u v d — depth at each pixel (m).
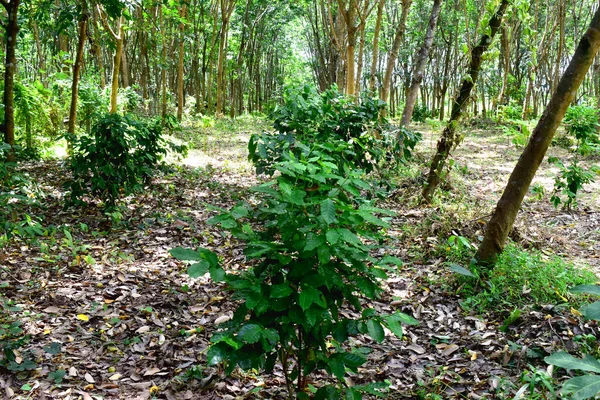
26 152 8.63
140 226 6.20
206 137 14.95
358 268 2.31
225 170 10.05
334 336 2.34
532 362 3.45
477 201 6.88
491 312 4.20
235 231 2.42
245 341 2.10
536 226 6.48
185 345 3.68
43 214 6.31
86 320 3.94
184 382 3.21
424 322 4.12
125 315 4.07
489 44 6.63
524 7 6.18
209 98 23.61
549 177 10.07
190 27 20.34
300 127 6.00
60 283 4.55
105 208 6.36
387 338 3.88
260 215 2.52
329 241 2.10
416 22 25.91
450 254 5.19
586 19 23.27
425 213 6.62
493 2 6.35
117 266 5.05
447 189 7.86
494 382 3.19
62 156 9.89
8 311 3.92
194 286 4.71
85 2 8.76
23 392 3.03
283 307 2.23
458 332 3.94
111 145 6.18
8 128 7.77
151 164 7.34
